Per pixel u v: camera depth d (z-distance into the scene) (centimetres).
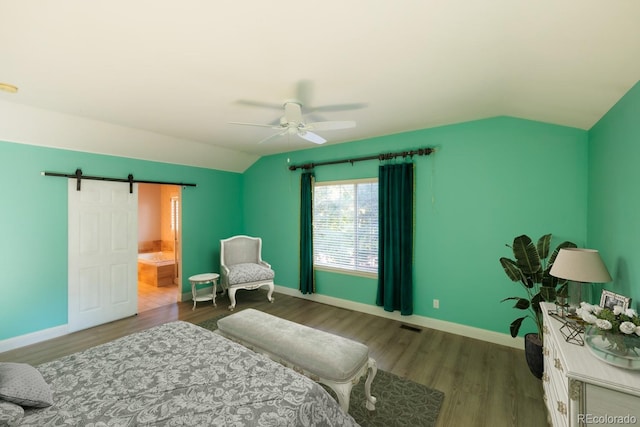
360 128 361
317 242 471
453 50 175
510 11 134
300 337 225
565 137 284
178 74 210
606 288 224
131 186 408
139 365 167
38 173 328
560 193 287
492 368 266
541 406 213
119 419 124
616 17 126
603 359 142
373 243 414
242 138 406
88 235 368
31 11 138
